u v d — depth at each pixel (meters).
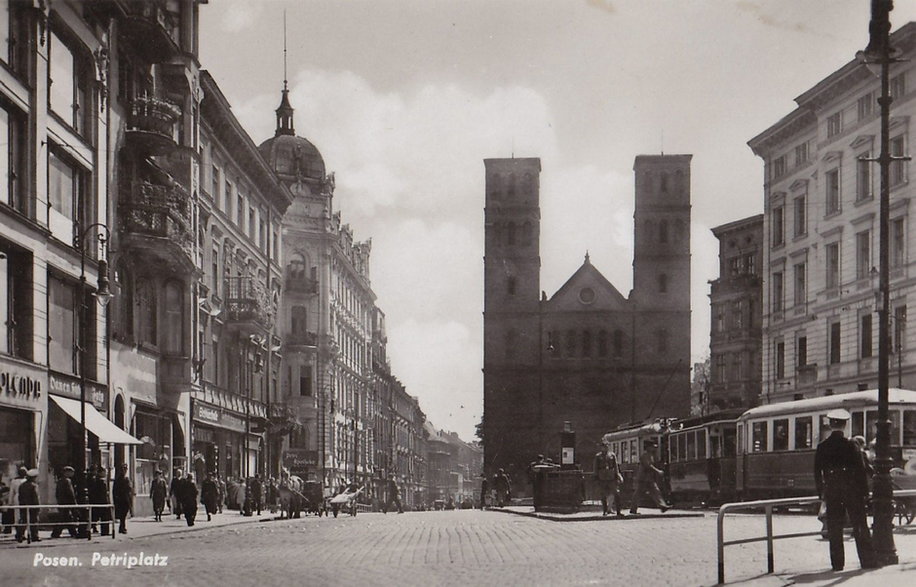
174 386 40.38
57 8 30.30
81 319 26.16
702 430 41.28
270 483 48.72
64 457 30.41
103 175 34.22
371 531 27.36
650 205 96.81
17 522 22.12
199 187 45.44
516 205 97.75
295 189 80.06
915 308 48.50
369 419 108.88
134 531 26.86
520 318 96.69
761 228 78.69
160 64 41.50
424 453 184.00
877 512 13.42
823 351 57.16
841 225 55.53
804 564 14.04
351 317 96.25
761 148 64.94
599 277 96.69
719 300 80.69
